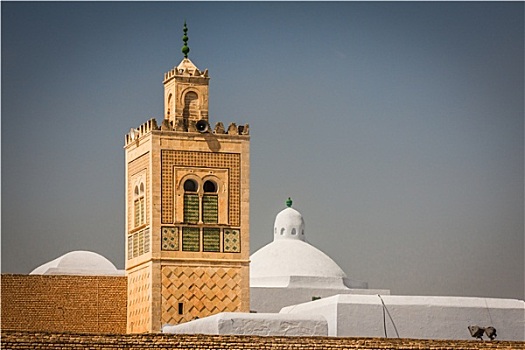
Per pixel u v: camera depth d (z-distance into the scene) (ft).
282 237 333.01
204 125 258.37
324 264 320.29
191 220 256.52
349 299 237.25
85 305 263.08
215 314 252.62
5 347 198.70
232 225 258.16
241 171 259.39
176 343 204.64
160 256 253.85
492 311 242.37
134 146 264.11
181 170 256.73
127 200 267.18
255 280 313.94
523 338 242.99
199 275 255.29
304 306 248.73
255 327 228.43
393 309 238.07
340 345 210.79
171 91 259.39
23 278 261.03
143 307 256.52
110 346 202.08
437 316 239.71
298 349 209.15
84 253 284.82
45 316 261.03
